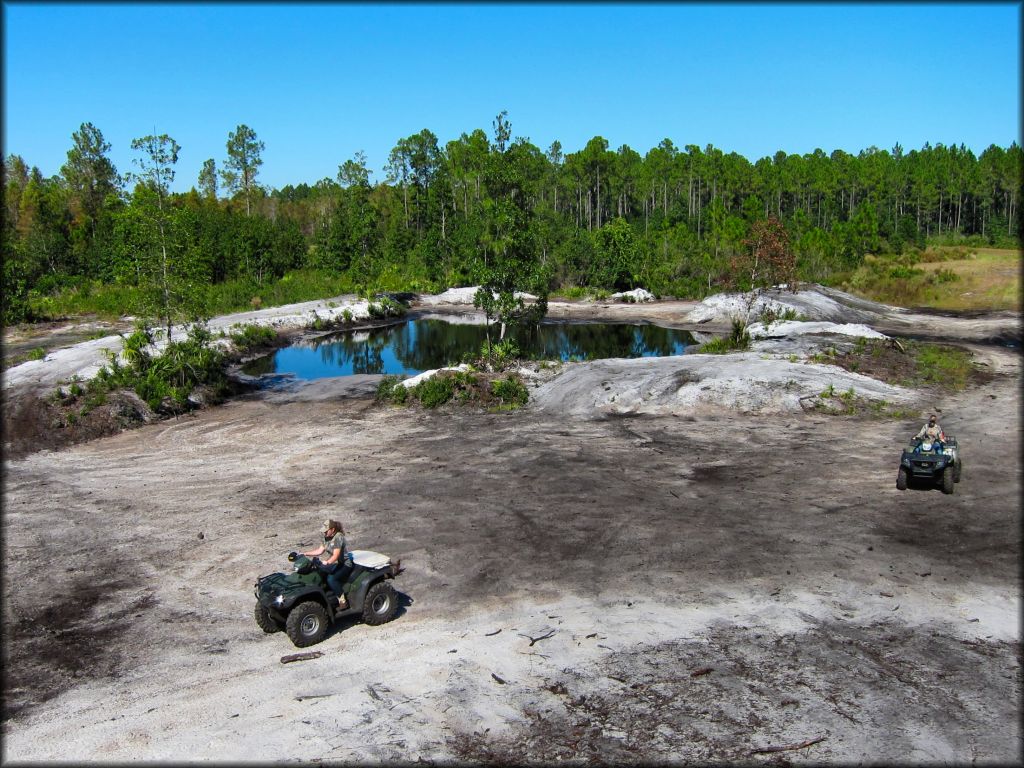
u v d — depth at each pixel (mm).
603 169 117688
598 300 62875
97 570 13125
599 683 9148
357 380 31391
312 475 18641
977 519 14461
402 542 13969
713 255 71625
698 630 10430
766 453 19484
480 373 28859
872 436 20859
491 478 17938
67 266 72188
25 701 9047
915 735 8016
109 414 24172
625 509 15531
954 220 115312
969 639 10062
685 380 25672
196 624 11055
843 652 9781
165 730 8320
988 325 44188
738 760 7660
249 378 32906
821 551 13109
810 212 118938
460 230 80438
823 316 45625
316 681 9352
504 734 8188
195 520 15570
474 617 11008
